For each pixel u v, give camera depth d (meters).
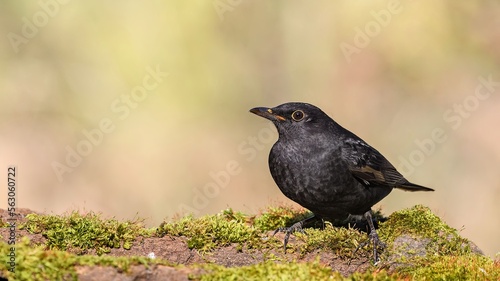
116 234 7.41
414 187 8.88
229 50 17.81
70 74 17.14
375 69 17.89
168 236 7.55
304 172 8.45
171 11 17.38
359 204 8.59
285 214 9.27
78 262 5.68
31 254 5.60
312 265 6.06
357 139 8.77
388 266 7.65
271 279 5.85
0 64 16.98
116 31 17.17
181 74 17.36
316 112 8.62
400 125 17.61
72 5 17.08
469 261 7.41
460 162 17.12
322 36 18.02
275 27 18.03
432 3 17.66
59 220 7.42
